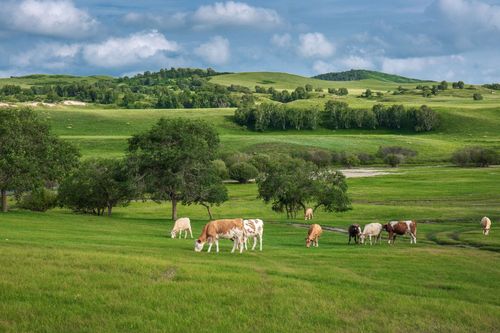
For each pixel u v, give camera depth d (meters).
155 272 23.69
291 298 20.62
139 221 67.50
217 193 75.19
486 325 19.33
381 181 123.69
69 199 82.19
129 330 16.30
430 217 70.88
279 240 47.59
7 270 22.14
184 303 19.27
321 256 33.91
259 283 22.88
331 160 182.00
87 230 48.34
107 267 23.97
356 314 19.52
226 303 19.80
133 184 74.56
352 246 42.19
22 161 62.09
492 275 29.39
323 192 73.69
